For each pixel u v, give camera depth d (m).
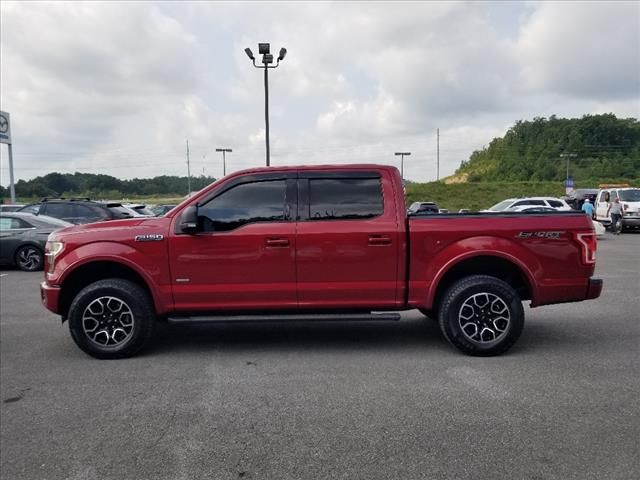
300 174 5.22
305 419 3.66
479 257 5.23
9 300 8.61
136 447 3.29
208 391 4.25
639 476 2.86
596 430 3.43
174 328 6.49
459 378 4.48
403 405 3.89
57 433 3.51
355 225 5.12
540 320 6.71
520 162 116.62
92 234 5.21
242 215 5.18
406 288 5.18
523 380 4.41
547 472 2.91
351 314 5.26
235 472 2.97
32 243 12.31
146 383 4.47
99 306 5.17
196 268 5.12
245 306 5.18
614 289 9.01
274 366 4.90
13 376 4.70
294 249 5.09
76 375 4.72
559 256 5.13
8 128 25.83
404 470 2.95
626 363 4.88
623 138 119.00
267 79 21.41
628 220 22.05
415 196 62.97
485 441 3.29
